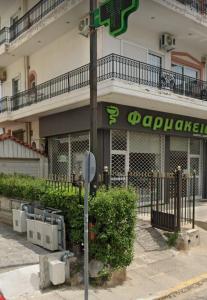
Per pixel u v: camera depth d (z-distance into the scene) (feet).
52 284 17.61
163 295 18.13
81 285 18.17
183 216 32.53
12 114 51.47
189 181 40.47
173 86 43.55
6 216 28.68
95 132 20.38
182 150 48.65
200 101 42.98
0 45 54.65
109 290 18.20
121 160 39.99
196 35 45.96
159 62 45.42
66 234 20.57
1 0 55.36
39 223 21.40
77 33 42.27
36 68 51.47
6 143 39.81
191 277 21.11
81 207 19.26
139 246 25.36
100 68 37.14
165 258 24.06
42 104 43.52
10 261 18.92
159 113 43.11
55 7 41.52
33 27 45.03
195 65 51.29
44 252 20.44
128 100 36.91
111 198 18.94
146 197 37.52
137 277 20.39
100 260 18.65
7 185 28.71
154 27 42.98
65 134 44.42
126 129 39.37
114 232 18.80
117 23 18.88
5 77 60.70
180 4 39.37
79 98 37.09
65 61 44.57
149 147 43.68
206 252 26.03
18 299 16.19
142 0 35.99
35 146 50.98
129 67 39.32
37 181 26.00
